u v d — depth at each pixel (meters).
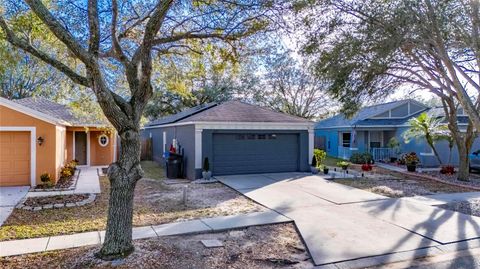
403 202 9.73
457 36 9.20
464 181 14.24
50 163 12.71
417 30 8.61
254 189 11.62
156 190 11.93
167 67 8.95
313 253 5.80
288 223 7.64
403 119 23.23
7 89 19.62
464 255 5.84
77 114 12.84
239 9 6.87
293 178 14.09
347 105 13.11
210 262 5.42
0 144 12.25
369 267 5.36
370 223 7.55
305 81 28.64
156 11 5.52
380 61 10.05
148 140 25.25
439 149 20.16
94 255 5.47
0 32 5.59
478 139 19.95
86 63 4.96
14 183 12.41
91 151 19.59
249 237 6.69
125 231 5.52
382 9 8.94
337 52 9.94
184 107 30.97
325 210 8.70
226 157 15.01
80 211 8.67
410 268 5.32
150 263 5.27
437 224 7.51
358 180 14.28
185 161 15.54
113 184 5.50
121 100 5.49
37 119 12.52
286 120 16.03
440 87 13.88
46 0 6.55
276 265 5.40
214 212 8.53
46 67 7.78
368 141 23.78
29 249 5.86
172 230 6.90
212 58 8.30
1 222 7.59
